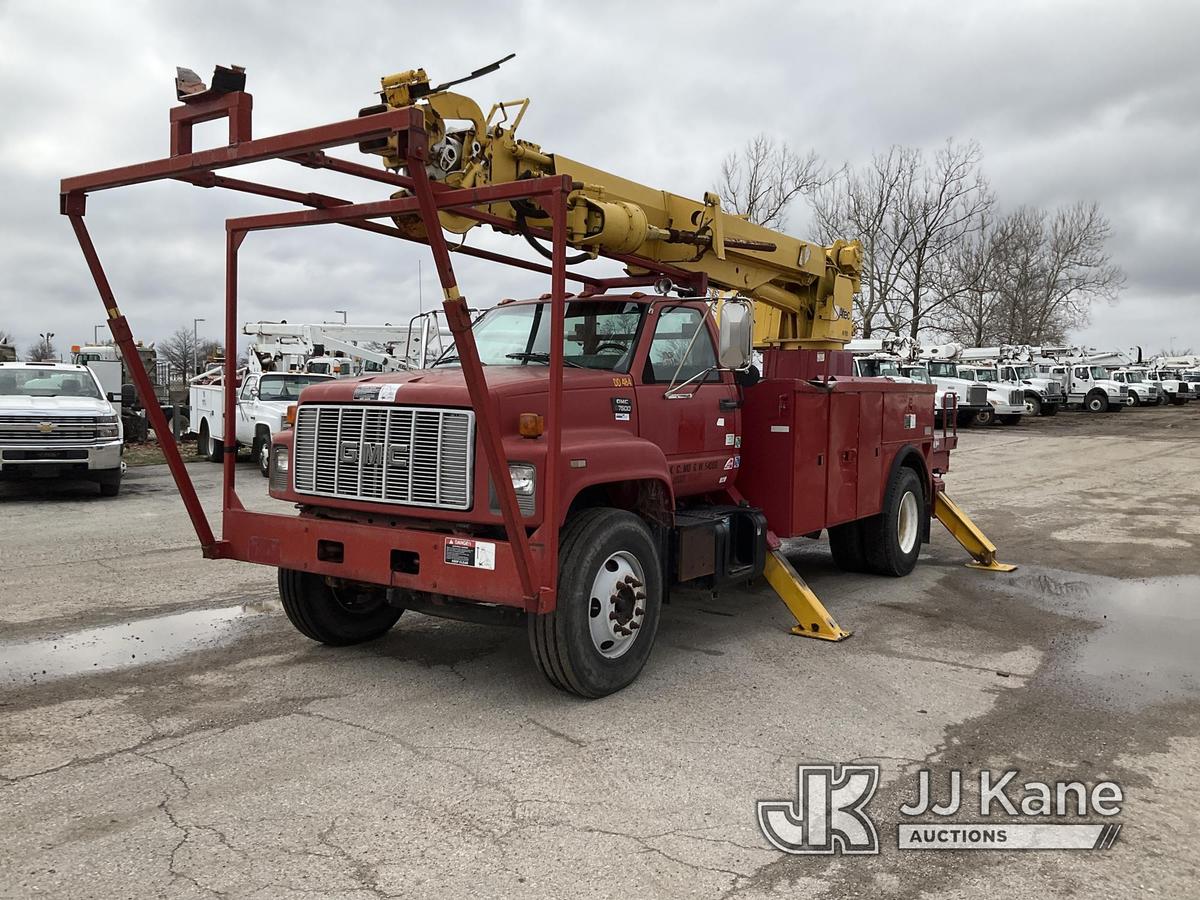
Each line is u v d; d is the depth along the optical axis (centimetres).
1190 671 549
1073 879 314
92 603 693
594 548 468
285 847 325
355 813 352
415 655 567
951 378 3338
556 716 461
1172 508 1278
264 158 411
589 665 470
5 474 1244
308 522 510
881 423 772
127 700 480
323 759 404
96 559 865
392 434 481
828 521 691
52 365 1473
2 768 391
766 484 649
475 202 434
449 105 505
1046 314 5816
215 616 657
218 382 1945
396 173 502
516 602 433
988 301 5591
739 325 536
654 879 308
